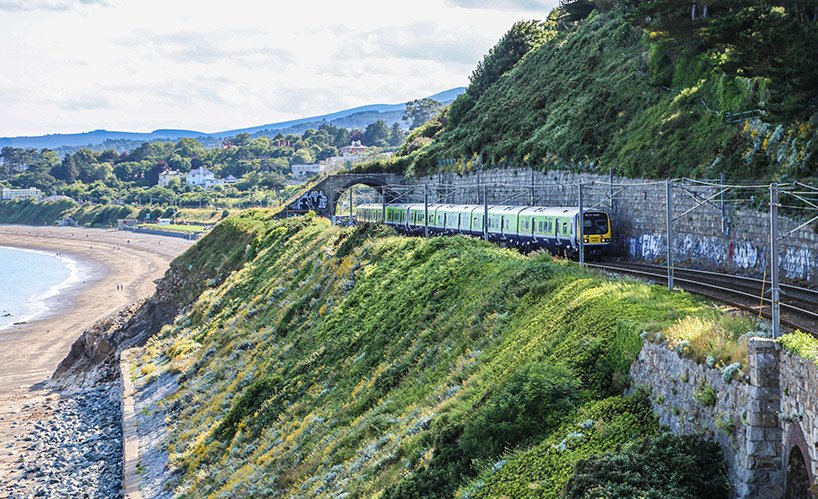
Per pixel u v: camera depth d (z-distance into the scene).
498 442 24.28
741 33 48.59
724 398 17.47
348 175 114.06
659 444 18.33
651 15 78.06
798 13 49.66
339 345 47.88
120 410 73.56
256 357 58.22
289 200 127.62
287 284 70.25
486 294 38.69
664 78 69.69
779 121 44.56
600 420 21.33
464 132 110.75
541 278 36.09
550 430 23.20
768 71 43.97
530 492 20.27
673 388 19.77
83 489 55.12
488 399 26.59
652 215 55.72
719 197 46.69
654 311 24.64
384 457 29.53
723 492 16.91
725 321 21.05
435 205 78.31
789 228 40.00
